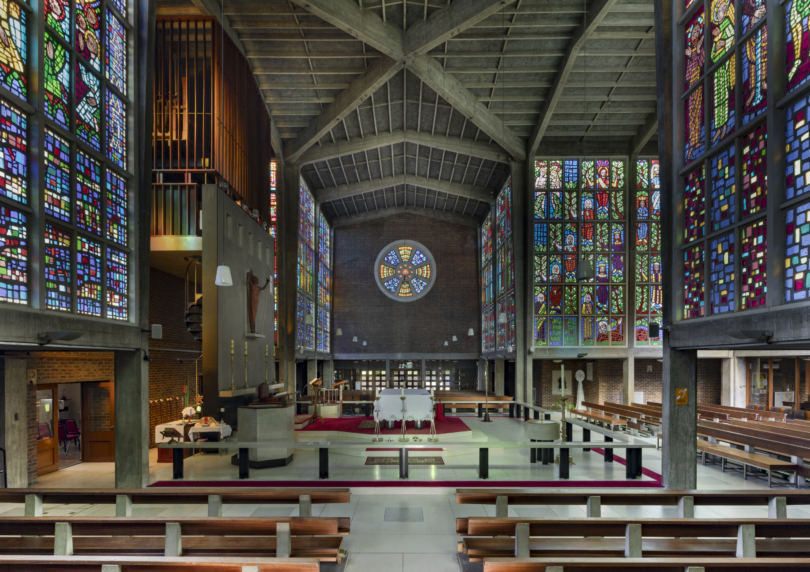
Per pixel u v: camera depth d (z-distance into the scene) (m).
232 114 12.80
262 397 12.76
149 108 8.52
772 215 5.82
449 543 5.98
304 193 22.05
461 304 29.33
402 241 29.67
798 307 5.38
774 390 18.03
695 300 7.83
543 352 19.25
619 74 15.99
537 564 3.54
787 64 5.79
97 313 7.07
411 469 9.82
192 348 14.95
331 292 29.31
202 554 4.50
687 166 7.95
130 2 8.27
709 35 7.50
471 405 22.16
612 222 19.42
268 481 8.73
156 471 9.62
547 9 13.00
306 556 4.60
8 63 5.44
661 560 3.52
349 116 18.28
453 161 22.17
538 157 19.59
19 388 8.29
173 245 11.11
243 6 12.70
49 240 6.05
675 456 8.32
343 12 11.98
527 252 19.45
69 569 3.49
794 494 5.06
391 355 28.88
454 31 12.62
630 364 19.36
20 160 5.57
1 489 5.07
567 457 9.07
